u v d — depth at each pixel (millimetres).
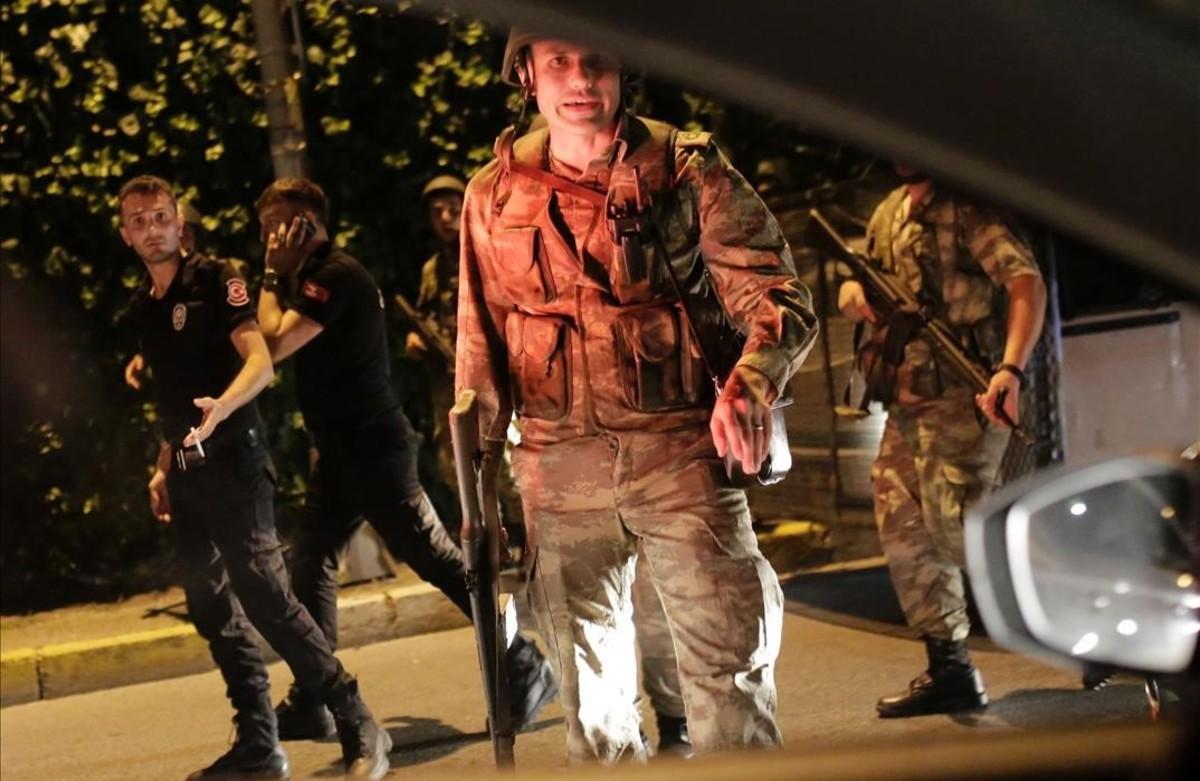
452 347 8094
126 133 9539
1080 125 2188
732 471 3877
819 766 2578
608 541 4086
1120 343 7430
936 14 2205
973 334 6008
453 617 8758
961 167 2215
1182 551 2254
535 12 2391
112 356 9617
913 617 6129
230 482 5598
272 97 8680
